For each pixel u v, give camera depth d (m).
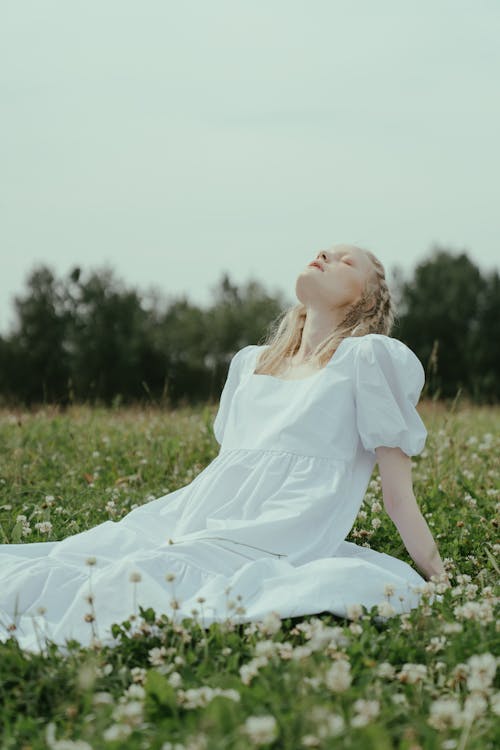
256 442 3.52
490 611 2.69
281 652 2.44
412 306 38.78
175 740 2.02
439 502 5.08
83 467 6.25
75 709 2.20
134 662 2.59
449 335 37.81
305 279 3.73
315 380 3.49
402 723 2.15
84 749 1.96
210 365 37.00
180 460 6.19
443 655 2.57
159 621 2.68
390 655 2.54
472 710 2.05
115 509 4.82
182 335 37.75
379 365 3.42
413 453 3.37
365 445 3.40
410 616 2.75
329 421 3.42
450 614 2.85
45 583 3.00
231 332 37.69
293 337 3.85
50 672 2.45
